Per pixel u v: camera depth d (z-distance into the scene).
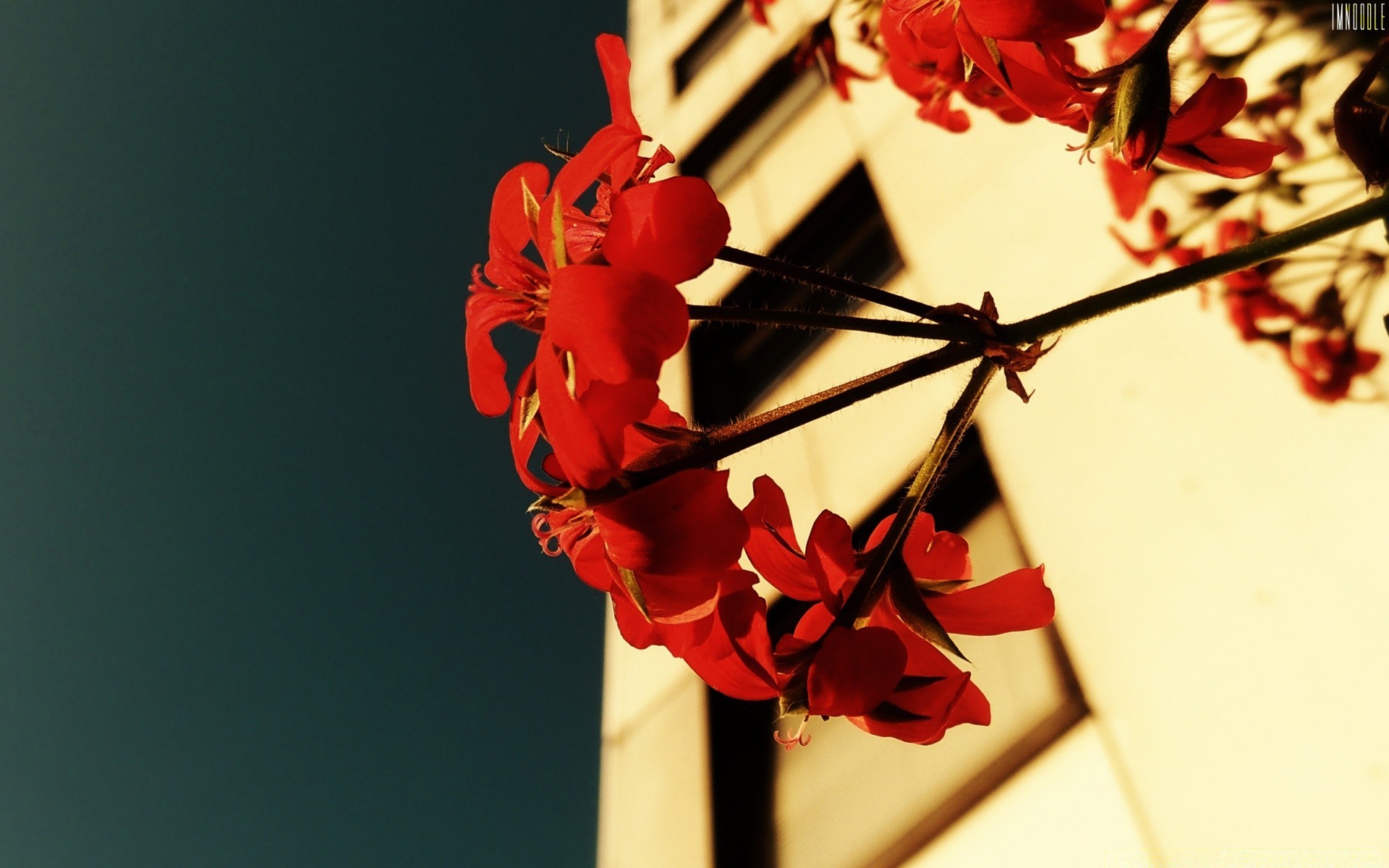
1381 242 0.32
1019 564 0.44
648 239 0.19
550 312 0.19
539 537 0.22
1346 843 0.28
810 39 0.63
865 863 0.47
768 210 0.89
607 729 0.76
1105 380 0.43
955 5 0.22
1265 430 0.35
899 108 0.73
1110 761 0.36
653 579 0.20
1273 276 0.35
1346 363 0.32
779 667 0.21
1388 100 0.29
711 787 0.61
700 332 0.90
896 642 0.20
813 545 0.22
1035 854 0.37
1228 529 0.35
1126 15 0.41
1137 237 0.43
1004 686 0.43
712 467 0.20
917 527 0.23
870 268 0.69
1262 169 0.21
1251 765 0.31
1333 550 0.31
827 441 0.67
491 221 0.22
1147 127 0.20
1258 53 0.35
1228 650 0.33
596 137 0.20
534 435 0.21
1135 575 0.38
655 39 1.46
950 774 0.45
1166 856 0.32
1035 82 0.21
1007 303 0.51
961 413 0.21
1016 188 0.55
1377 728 0.29
